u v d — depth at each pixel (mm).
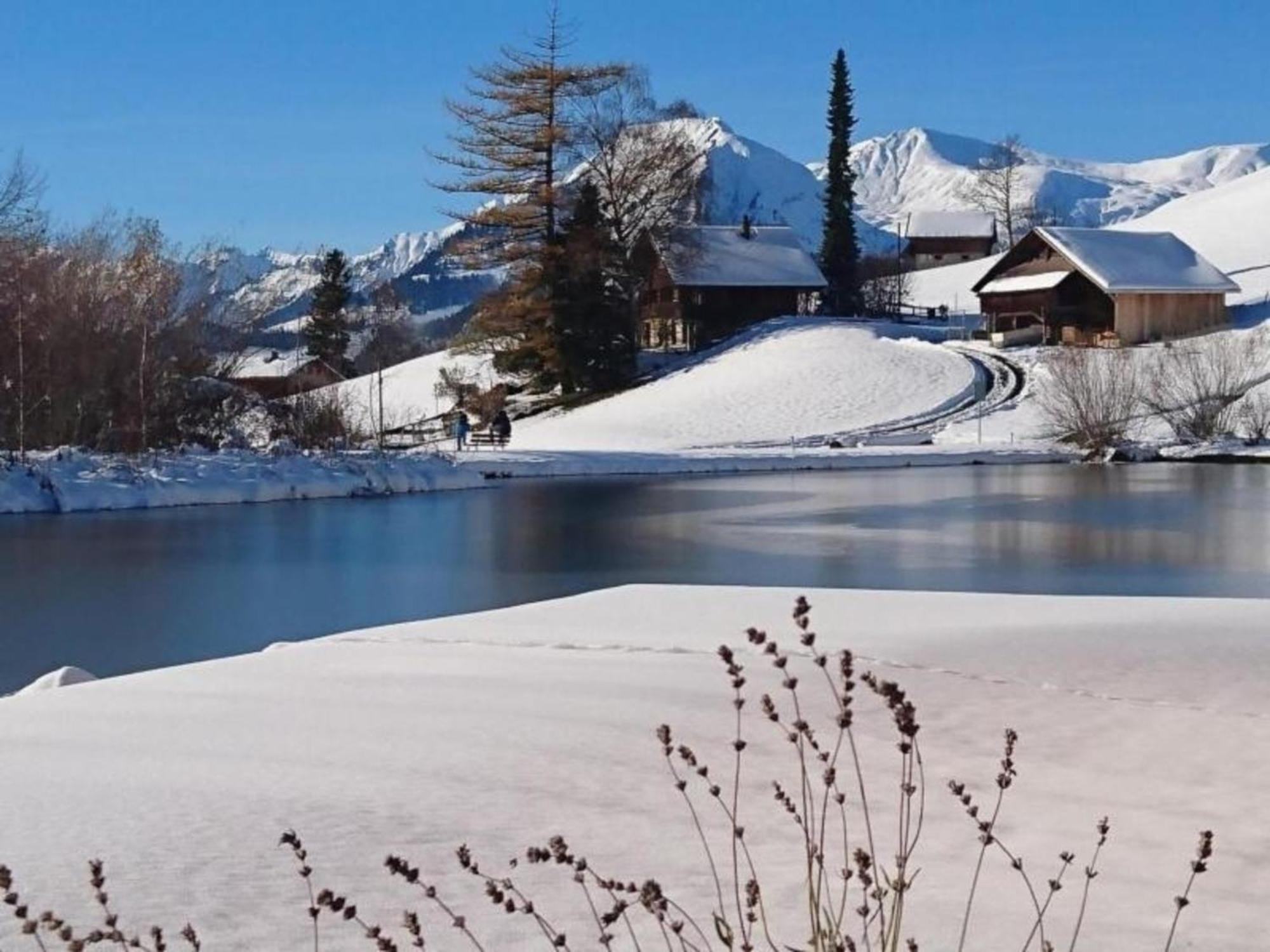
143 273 45625
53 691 11367
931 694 10602
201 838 7051
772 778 8352
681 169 86250
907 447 58281
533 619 15141
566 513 35562
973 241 149375
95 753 8914
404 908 6102
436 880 6484
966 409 67000
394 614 20406
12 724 9930
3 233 44562
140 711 10305
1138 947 5863
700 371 78188
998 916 6168
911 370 72875
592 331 76750
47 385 41281
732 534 30359
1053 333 80000
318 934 5582
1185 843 7398
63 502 36375
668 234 87375
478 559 26703
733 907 6184
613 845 7074
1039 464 54188
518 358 77875
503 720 9727
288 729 9594
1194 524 31359
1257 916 6289
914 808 7902
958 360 74500
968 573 23656
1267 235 109625
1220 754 9094
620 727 9484
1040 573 23547
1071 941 5879
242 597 22016
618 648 12844
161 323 45094
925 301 113250
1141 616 14883
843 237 99500
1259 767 8820
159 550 28266
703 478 47906
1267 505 35938
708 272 90000
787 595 16938
